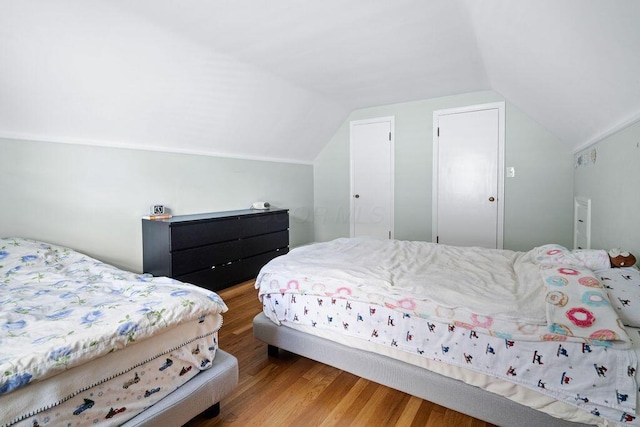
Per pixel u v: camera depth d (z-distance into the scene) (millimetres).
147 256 2844
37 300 1394
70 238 2408
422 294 1471
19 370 845
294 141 4254
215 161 3502
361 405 1494
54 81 1996
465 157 3699
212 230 2986
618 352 1035
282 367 1828
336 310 1639
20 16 1628
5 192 2096
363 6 1856
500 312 1263
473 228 3713
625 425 1021
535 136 3312
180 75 2449
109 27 1882
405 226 4176
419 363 1440
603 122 1810
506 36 1743
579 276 1327
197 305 1299
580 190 2758
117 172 2662
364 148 4426
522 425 1202
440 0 1798
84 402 965
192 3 1784
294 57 2570
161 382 1171
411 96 3773
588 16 1036
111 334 1029
